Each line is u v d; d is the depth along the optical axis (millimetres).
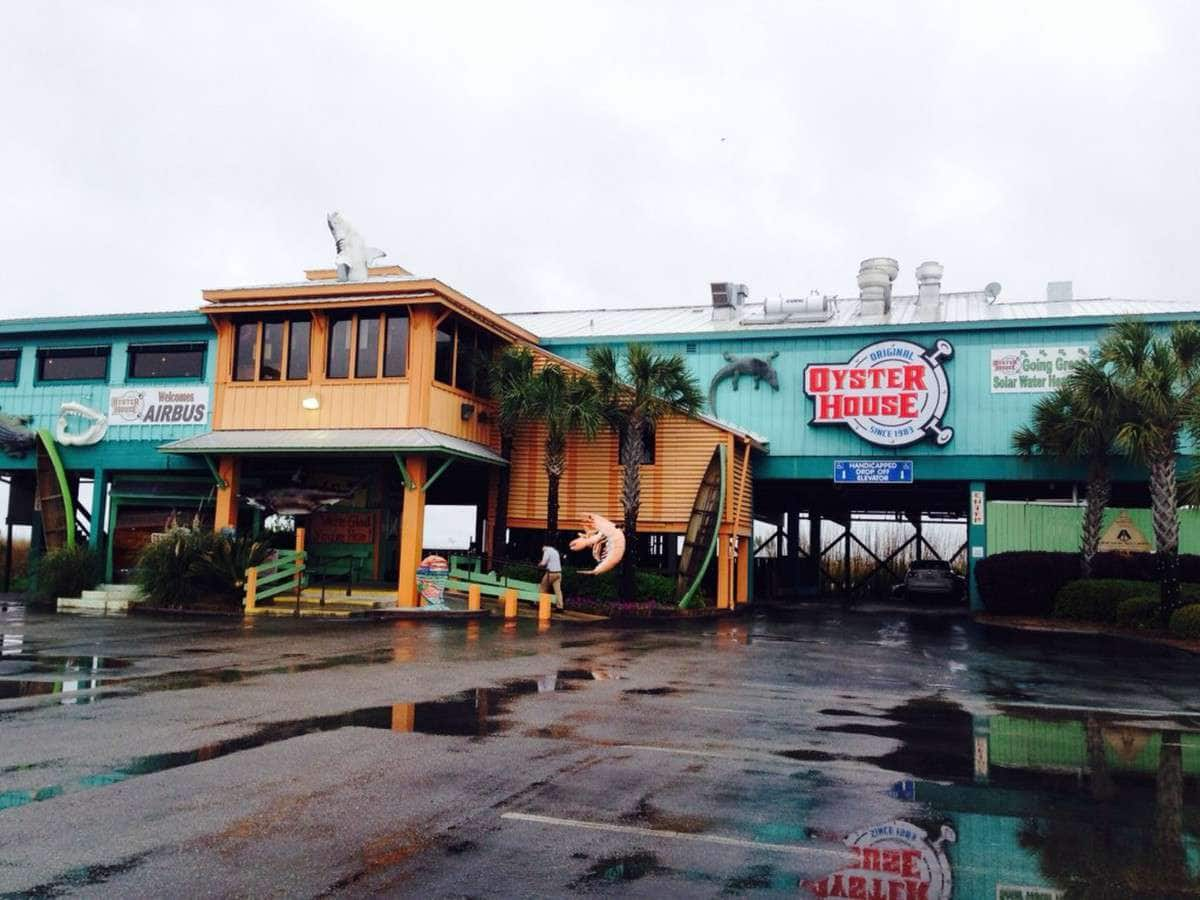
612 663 13445
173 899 4480
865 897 4727
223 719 8664
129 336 26031
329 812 5895
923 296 29266
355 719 8797
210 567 20562
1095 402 22828
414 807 6047
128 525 25438
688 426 24328
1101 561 23656
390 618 19766
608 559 22891
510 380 23922
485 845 5367
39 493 25844
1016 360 26062
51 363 26906
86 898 4461
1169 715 10242
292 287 23375
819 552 38906
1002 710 10383
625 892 4727
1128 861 5340
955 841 5641
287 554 21859
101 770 6762
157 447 25016
